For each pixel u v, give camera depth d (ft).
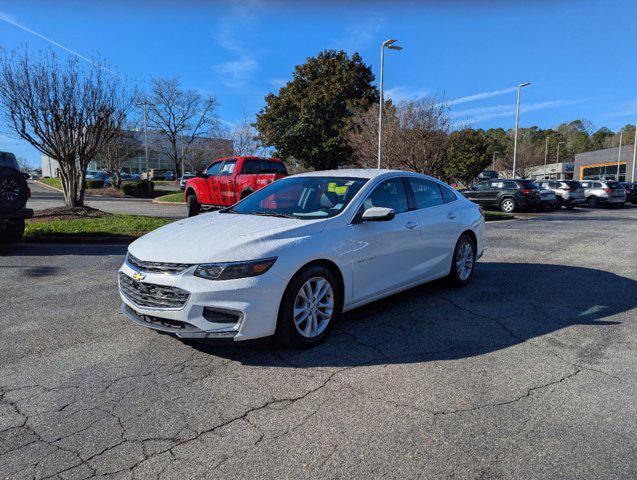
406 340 13.47
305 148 106.93
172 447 8.36
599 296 18.44
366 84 109.40
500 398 10.13
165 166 282.36
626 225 47.65
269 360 12.03
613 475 7.64
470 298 18.01
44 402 9.93
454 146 71.72
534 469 7.79
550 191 73.10
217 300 11.09
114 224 35.68
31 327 14.43
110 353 12.46
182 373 11.29
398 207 16.30
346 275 13.61
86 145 43.32
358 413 9.49
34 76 39.29
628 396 10.25
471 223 19.74
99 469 7.76
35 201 73.51
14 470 7.72
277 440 8.57
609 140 320.09
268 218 14.14
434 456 8.11
